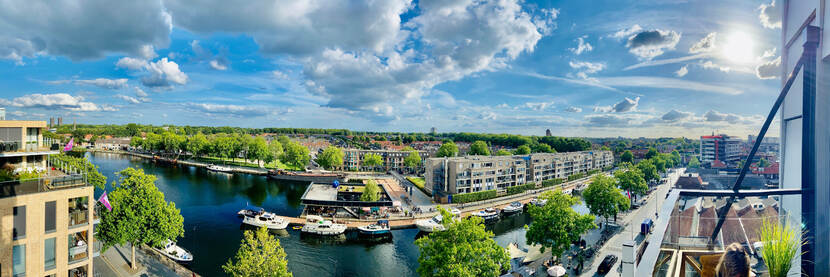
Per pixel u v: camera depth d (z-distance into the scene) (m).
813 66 15.38
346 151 182.00
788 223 10.67
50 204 33.28
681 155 156.25
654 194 107.38
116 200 45.47
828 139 14.78
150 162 187.25
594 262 53.69
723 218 14.56
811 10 16.52
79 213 35.81
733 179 36.22
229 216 82.50
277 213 86.38
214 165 167.25
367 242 68.75
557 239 50.59
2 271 30.50
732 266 10.26
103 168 152.12
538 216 52.69
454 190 104.25
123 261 49.53
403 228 76.88
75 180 35.97
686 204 15.50
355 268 57.03
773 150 26.92
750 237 13.79
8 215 30.80
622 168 135.50
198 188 116.94
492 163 112.88
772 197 16.70
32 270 32.00
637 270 12.28
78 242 37.16
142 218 46.25
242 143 189.88
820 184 14.66
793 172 18.70
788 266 9.67
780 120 20.25
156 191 48.38
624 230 70.62
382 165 182.38
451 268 34.75
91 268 36.50
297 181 138.75
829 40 14.56
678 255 13.88
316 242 68.31
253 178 143.50
